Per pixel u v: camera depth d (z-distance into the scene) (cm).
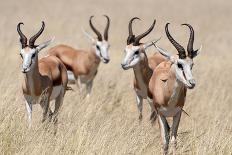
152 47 7725
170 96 3309
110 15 14088
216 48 8712
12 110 3644
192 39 3191
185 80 3134
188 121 4203
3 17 12400
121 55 7569
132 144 3256
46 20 11925
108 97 4788
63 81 4225
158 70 3562
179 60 3170
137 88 4306
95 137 3234
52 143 3180
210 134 3453
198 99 4850
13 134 3250
